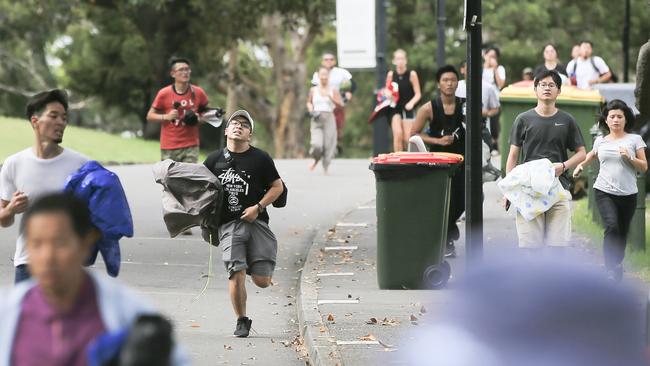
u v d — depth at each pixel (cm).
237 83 9881
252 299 2442
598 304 709
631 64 10875
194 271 2733
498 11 10212
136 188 4288
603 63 4800
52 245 865
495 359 713
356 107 12475
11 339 884
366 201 3972
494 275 727
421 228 2369
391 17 10788
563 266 721
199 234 3212
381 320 2050
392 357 1727
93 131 7438
